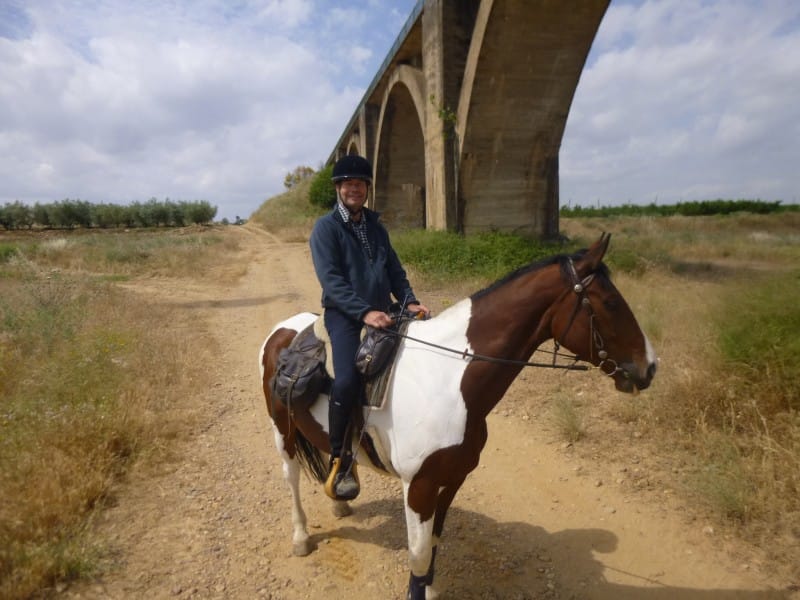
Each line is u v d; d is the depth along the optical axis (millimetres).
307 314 4211
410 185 29500
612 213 49969
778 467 3902
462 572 3443
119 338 7059
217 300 12633
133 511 4000
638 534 3703
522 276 2840
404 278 3428
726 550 3441
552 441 5059
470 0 16141
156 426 5227
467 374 2764
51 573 3176
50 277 11055
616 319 2629
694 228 34438
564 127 16594
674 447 4656
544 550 3631
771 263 16672
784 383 4629
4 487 3746
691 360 5832
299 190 58312
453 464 2734
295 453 3662
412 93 19750
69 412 4758
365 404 2936
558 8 13289
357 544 3738
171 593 3193
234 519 4008
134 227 54531
